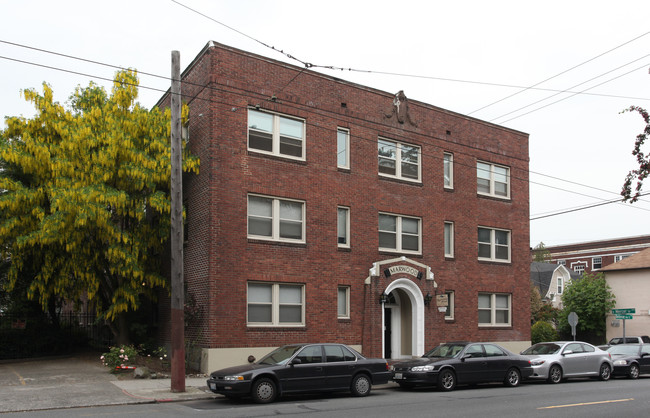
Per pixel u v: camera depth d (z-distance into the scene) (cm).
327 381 1522
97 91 2209
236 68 2098
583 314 4181
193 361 2002
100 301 2306
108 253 1988
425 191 2589
